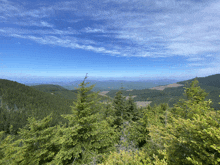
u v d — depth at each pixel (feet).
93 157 34.78
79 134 36.76
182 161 15.61
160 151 18.72
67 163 37.06
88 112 38.09
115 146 45.14
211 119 15.80
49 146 46.11
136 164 17.66
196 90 46.50
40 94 569.23
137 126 56.18
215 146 12.01
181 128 17.90
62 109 477.36
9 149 52.85
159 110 106.01
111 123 71.92
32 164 41.63
